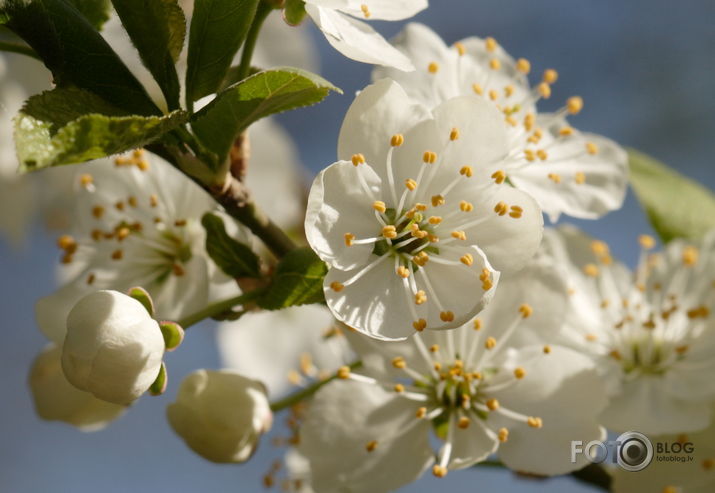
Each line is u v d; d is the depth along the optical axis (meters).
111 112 0.20
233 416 0.21
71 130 0.19
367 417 0.22
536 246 0.20
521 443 0.22
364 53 0.20
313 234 0.20
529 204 0.20
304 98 0.20
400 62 0.21
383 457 0.22
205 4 0.20
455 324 0.20
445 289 0.21
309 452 0.22
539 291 0.22
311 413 0.22
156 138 0.19
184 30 0.20
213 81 0.21
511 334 0.22
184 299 0.22
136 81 0.20
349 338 0.22
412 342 0.22
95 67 0.20
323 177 0.20
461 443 0.22
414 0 0.21
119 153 0.19
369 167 0.21
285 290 0.21
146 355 0.20
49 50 0.20
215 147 0.21
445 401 0.22
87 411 0.22
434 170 0.21
